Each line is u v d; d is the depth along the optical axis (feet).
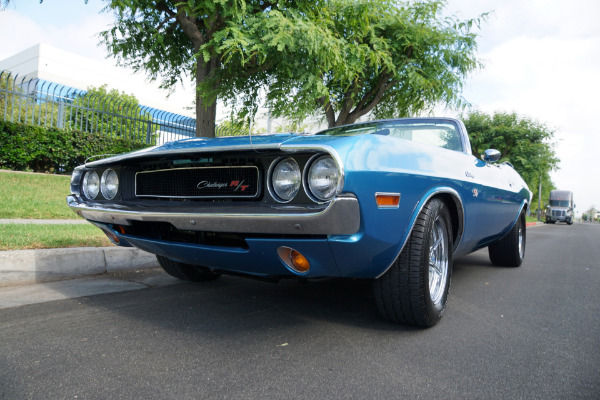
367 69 29.45
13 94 29.55
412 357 6.04
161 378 5.16
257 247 6.25
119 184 8.20
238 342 6.49
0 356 5.73
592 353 6.40
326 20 21.31
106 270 11.62
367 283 10.98
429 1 29.09
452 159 8.30
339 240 5.67
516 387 5.14
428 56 30.07
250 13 19.94
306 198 5.78
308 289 10.23
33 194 23.27
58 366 5.44
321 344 6.49
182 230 7.45
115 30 22.29
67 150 31.07
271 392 4.85
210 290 10.00
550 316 8.53
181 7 20.17
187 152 6.58
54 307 8.18
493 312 8.73
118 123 35.37
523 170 74.33
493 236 12.16
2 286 9.69
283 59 20.58
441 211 7.55
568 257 20.20
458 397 4.84
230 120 25.71
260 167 6.31
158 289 10.02
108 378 5.12
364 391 4.93
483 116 76.64
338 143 5.82
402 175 6.28
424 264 6.83
